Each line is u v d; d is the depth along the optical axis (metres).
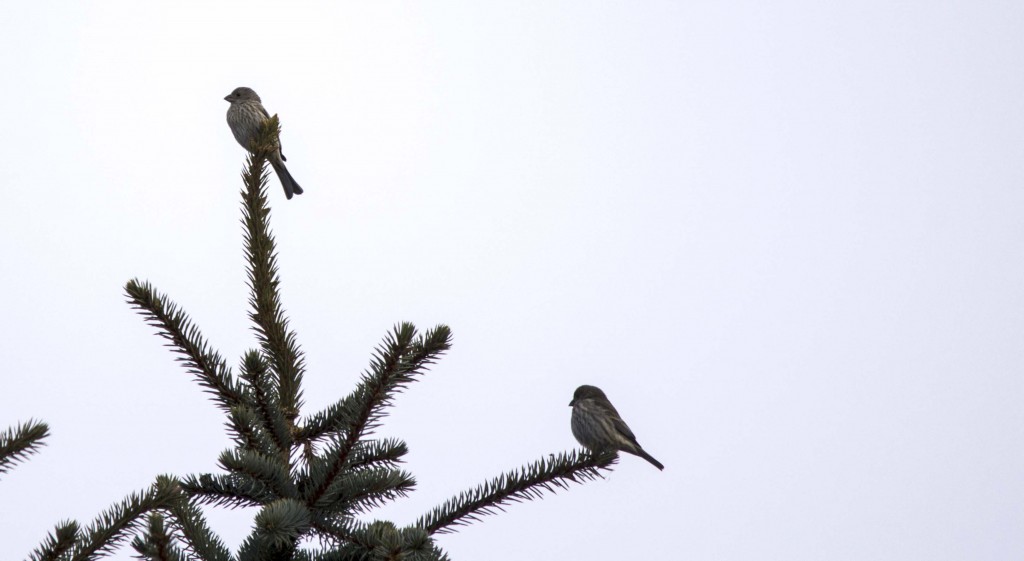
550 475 10.62
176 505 8.76
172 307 10.77
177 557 8.12
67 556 7.90
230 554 9.27
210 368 10.75
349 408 10.02
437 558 8.98
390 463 10.73
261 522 8.43
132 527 8.15
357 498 9.87
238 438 10.09
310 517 9.55
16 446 7.77
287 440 10.66
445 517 10.48
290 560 9.44
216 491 9.82
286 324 12.01
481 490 10.52
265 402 10.58
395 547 8.14
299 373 11.73
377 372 9.89
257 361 10.47
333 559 9.50
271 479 9.67
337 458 9.87
